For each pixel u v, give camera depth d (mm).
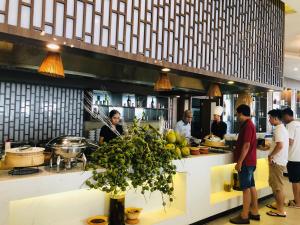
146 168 2316
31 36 2145
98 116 3445
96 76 3666
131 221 2855
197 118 8922
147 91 6383
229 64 4121
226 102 8680
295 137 4527
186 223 3357
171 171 2535
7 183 2020
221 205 3943
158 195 3365
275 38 5203
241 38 4363
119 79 3934
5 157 2230
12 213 2273
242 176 3781
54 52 2564
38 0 2219
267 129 9781
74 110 5398
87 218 2770
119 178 2227
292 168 4582
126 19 2789
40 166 2568
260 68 4820
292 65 8148
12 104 4680
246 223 3768
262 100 9906
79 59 3301
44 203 2469
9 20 2078
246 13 4488
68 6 2377
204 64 3701
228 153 4086
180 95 6566
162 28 3141
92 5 2527
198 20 3604
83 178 2441
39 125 4969
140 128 2553
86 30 2496
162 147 2477
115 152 2285
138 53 2895
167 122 7711
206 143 4551
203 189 3621
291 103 11055
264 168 5230
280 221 3926
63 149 2320
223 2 4031
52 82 4684
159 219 3057
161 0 3150
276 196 4180
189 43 3467
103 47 2580
